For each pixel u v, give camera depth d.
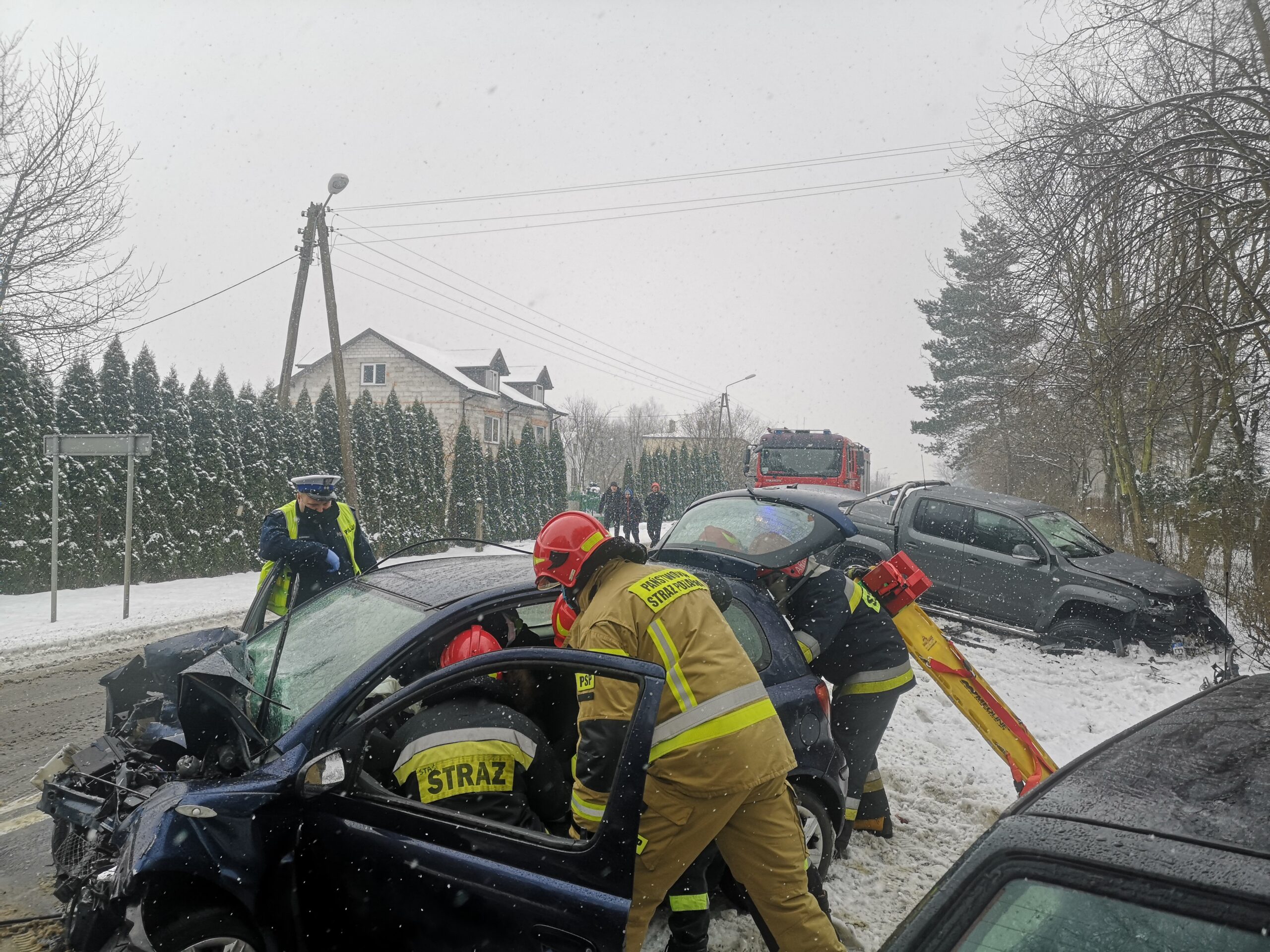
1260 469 13.25
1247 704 2.20
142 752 3.28
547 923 2.25
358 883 2.55
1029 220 11.38
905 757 5.66
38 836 4.12
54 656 8.11
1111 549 9.77
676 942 2.78
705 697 2.52
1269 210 9.72
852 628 4.27
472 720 2.71
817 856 3.67
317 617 3.72
